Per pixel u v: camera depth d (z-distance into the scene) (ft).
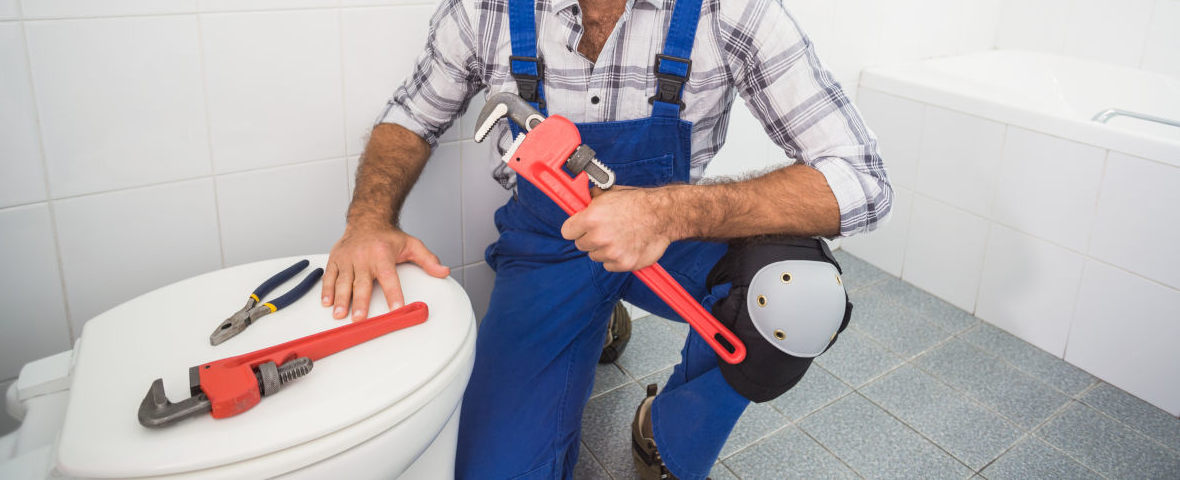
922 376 5.11
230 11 3.44
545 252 3.59
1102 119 5.96
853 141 3.11
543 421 3.43
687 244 3.46
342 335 2.52
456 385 2.58
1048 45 6.86
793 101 3.14
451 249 4.57
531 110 2.74
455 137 4.25
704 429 3.43
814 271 2.99
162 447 2.08
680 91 3.16
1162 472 4.30
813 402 4.79
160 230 3.65
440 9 3.35
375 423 2.28
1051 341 5.44
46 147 3.26
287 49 3.64
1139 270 4.85
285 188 3.91
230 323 2.62
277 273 2.99
